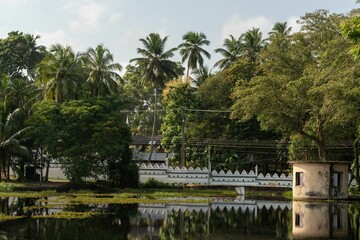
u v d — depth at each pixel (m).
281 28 82.81
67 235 22.20
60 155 56.72
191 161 71.06
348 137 55.84
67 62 62.78
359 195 50.22
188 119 71.94
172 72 79.19
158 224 26.16
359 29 20.61
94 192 52.78
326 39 50.47
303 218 29.31
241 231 23.95
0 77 92.56
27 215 29.50
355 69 34.59
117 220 27.56
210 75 83.56
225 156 70.56
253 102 47.56
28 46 99.38
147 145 92.44
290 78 49.59
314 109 45.75
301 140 56.56
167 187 61.31
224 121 72.50
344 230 24.41
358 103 37.56
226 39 85.81
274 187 60.62
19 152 58.72
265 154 74.56
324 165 44.94
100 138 55.28
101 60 67.62
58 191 53.38
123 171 58.78
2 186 53.25
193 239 21.52
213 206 37.31
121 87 83.06
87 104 57.78
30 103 65.56
